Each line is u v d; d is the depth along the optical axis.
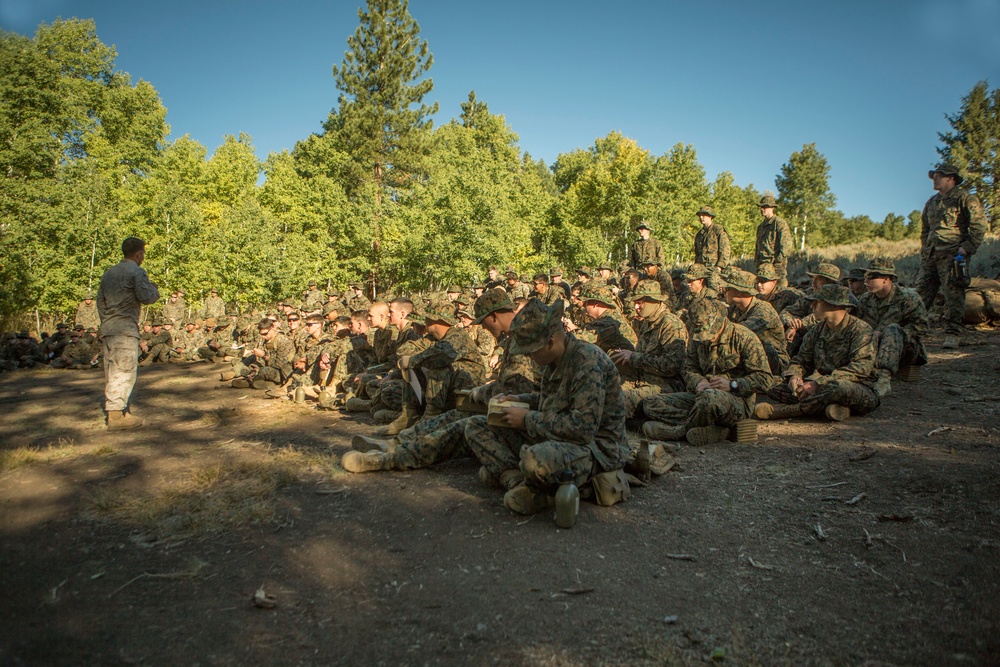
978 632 2.46
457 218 29.09
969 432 5.12
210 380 11.38
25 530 3.76
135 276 6.80
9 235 21.25
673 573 3.07
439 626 2.63
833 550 3.28
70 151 32.94
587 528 3.63
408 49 40.50
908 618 2.60
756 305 6.99
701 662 2.35
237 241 28.45
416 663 2.37
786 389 6.20
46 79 23.95
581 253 36.44
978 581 2.85
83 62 33.06
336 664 2.38
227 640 2.54
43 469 5.14
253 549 3.44
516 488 3.83
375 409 7.16
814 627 2.57
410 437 5.06
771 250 11.36
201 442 6.11
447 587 2.97
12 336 15.07
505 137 58.59
